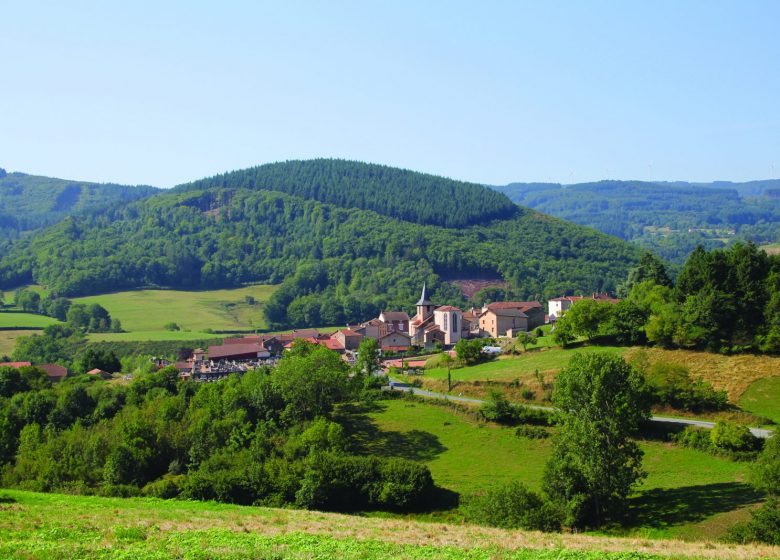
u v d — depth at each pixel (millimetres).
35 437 100625
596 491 66375
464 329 198125
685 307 120312
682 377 97250
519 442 92125
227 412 104688
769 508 56281
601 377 69625
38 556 38875
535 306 199250
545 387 107438
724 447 80188
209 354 179625
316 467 77312
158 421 100188
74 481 86500
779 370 103438
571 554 43750
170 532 47156
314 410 106375
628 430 69312
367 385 120562
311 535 48375
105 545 42062
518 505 64500
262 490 76500
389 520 60594
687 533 60656
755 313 116000
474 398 111875
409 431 99812
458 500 74688
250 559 39594
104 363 167000
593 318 132375
